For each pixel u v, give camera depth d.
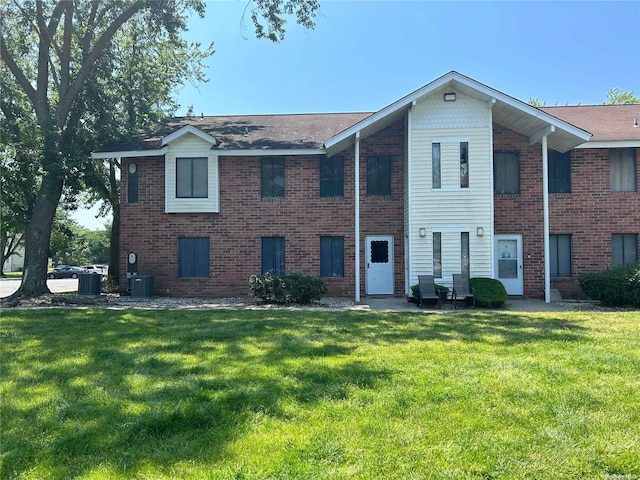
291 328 8.70
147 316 10.49
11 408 4.47
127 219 16.47
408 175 14.49
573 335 7.79
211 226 16.31
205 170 16.19
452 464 3.30
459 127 14.32
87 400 4.64
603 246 15.49
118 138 17.61
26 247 15.80
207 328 8.72
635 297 12.11
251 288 13.78
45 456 3.53
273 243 16.39
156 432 3.91
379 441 3.65
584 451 3.46
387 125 15.96
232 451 3.53
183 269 16.47
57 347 7.12
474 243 14.18
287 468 3.26
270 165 16.48
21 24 16.88
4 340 7.70
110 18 18.25
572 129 13.57
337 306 13.16
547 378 5.18
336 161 16.39
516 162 15.81
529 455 3.42
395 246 16.03
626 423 3.94
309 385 5.02
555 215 15.65
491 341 7.36
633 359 5.98
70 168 15.72
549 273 14.75
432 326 8.95
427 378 5.22
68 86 16.75
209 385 5.05
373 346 7.01
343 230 16.12
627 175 15.55
